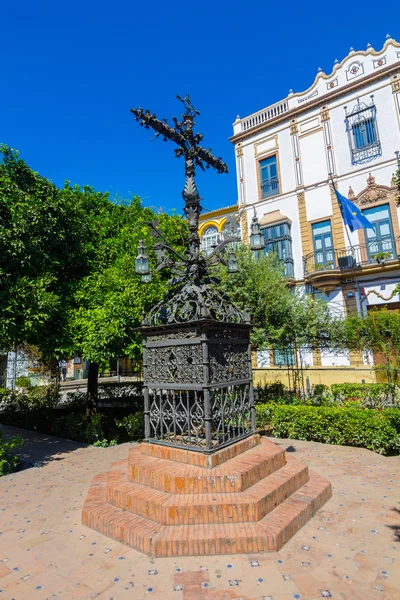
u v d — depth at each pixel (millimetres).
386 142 14484
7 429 9406
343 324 10414
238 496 3525
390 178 14281
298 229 16141
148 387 4465
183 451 4027
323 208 15648
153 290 7680
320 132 16062
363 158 14938
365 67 15211
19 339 6953
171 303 4500
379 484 4715
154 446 4305
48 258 7117
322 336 10500
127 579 2840
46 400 11469
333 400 10211
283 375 15000
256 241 4734
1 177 6945
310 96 16516
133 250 8750
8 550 3352
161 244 4555
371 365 13367
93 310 7594
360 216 13828
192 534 3189
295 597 2578
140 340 7531
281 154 16969
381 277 14086
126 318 7281
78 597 2654
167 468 3896
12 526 3854
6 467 5883
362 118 15070
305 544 3262
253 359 15914
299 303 10164
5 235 6121
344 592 2627
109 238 9719
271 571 2873
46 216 7062
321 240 15664
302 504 3756
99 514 3691
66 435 8648
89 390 10094
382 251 14281
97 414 8961
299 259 15992
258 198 17531
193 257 4613
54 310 6941
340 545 3242
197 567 2955
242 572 2873
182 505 3381
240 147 18312
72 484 5164
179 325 4062
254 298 9352
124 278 7938
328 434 6875
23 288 6207
